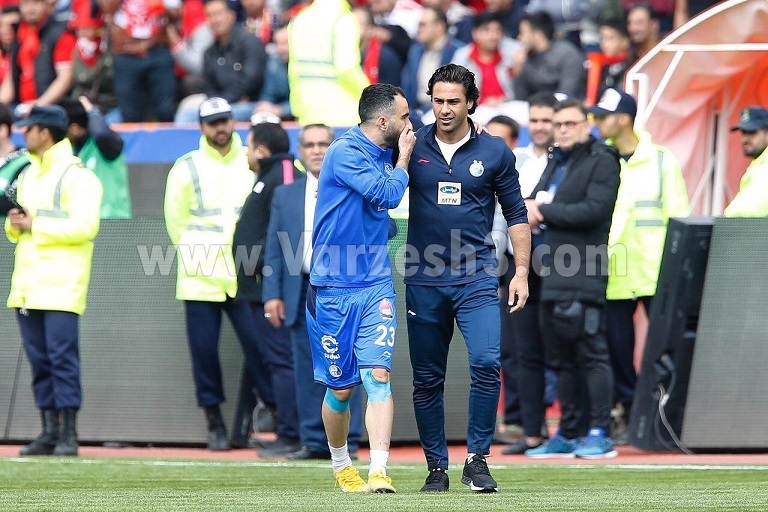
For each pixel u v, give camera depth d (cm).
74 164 3098
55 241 3073
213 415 3269
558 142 3088
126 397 3372
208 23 4650
